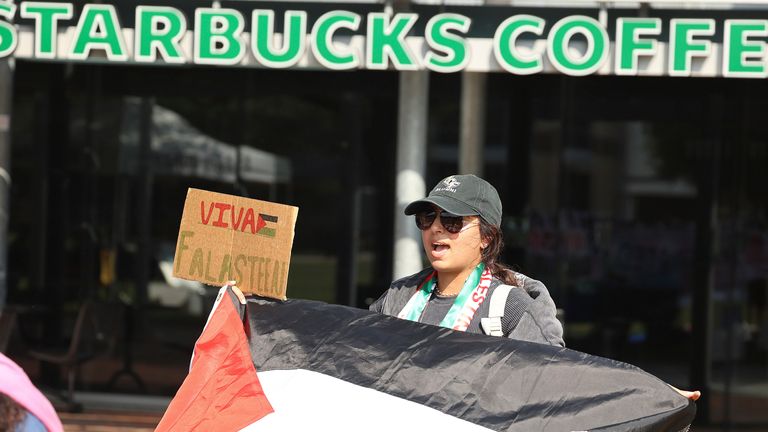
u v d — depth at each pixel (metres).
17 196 16.53
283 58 11.71
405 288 6.17
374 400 5.60
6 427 3.81
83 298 16.53
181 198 16.47
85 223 16.53
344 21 11.62
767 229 15.67
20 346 16.45
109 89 16.47
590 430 5.27
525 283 5.93
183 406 5.76
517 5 11.50
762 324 15.74
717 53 11.14
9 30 11.79
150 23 11.76
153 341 16.45
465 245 5.79
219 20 11.72
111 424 15.03
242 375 5.80
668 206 15.87
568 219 15.99
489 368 5.54
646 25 11.17
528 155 16.02
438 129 15.94
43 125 16.48
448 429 5.43
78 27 11.78
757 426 15.70
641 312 15.95
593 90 15.94
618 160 15.94
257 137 16.31
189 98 16.39
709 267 15.80
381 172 16.16
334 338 5.87
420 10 11.77
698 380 15.85
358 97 16.16
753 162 15.70
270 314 6.03
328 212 16.27
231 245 6.03
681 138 15.82
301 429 5.58
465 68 11.51
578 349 16.02
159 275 16.47
